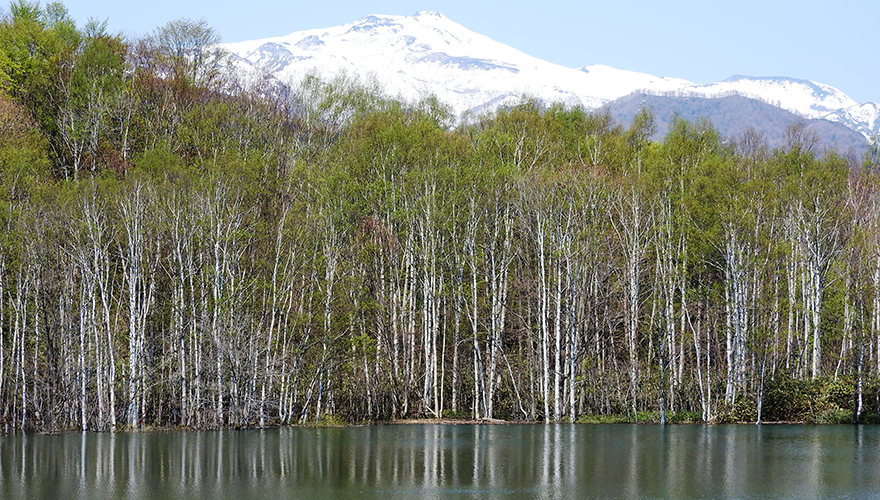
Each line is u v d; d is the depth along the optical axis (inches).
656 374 2847.0
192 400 2456.9
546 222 2805.1
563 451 1948.8
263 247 2674.7
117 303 2561.5
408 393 2783.0
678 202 2972.4
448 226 2876.5
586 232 2748.5
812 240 2945.4
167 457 1813.5
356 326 2758.4
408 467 1708.9
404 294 2810.0
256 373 2399.1
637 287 2832.2
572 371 2682.1
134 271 2353.6
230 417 2385.6
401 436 2239.2
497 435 2274.9
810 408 2736.2
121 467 1688.0
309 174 2957.7
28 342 2490.2
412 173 2906.0
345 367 2657.5
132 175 2684.5
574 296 2687.0
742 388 2792.8
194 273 2500.0
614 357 2883.9
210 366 2425.0
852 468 1718.8
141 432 2278.5
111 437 2159.2
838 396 2753.4
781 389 2765.7
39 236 2402.8
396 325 2795.3
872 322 2856.8
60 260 2482.8
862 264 2824.8
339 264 2763.3
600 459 1824.6
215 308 2361.0
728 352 2736.2
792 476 1630.2
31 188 2571.4
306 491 1466.5
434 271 2800.2
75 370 2415.1
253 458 1811.0
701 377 2842.0
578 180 2923.2
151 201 2529.5
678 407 2896.2
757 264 2773.1
